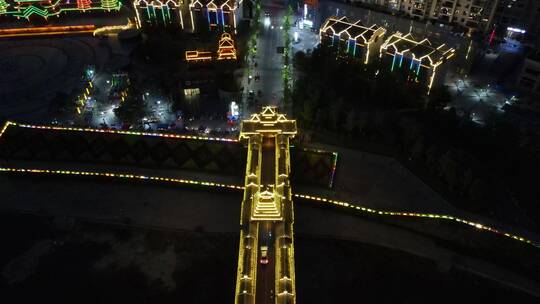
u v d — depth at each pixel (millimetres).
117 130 93625
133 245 75125
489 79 119750
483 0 123562
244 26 146750
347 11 138625
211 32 143000
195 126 101250
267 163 69062
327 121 98312
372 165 89188
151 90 114312
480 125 97500
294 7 155375
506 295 67000
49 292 68062
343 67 115812
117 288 68312
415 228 76500
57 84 123188
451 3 129625
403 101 105188
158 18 144875
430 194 82000
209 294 67188
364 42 116938
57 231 78000
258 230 60062
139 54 133125
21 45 143625
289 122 75062
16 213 81438
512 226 74812
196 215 80188
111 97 111000
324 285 68062
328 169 83562
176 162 88125
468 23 129875
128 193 85125
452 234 74938
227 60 120812
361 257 72250
